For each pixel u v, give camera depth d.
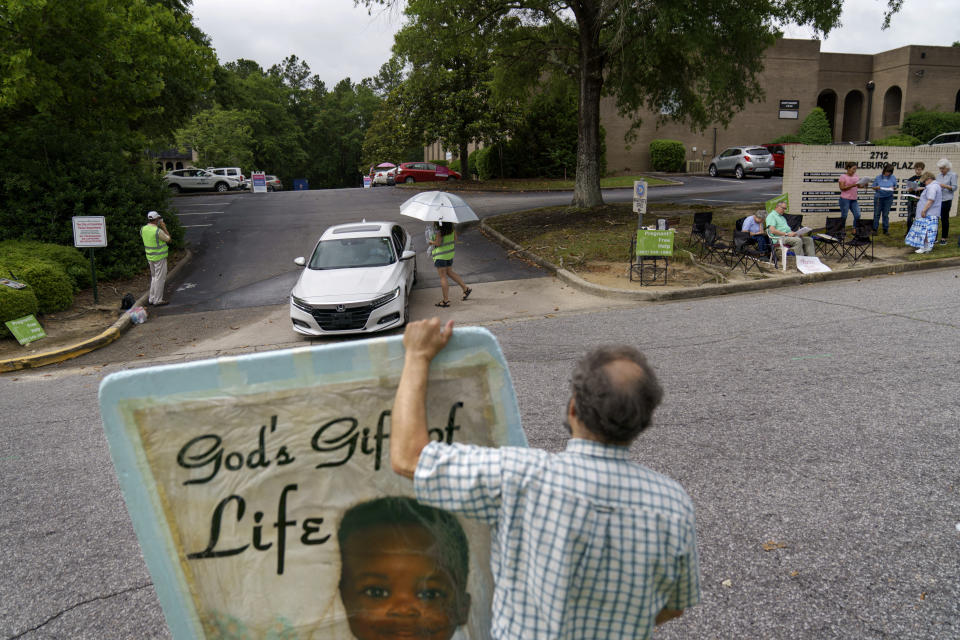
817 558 3.65
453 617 1.91
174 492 1.76
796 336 8.08
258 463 1.80
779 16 14.79
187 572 1.79
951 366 6.63
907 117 36.09
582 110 19.75
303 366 1.78
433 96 31.73
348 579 1.88
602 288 11.55
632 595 1.51
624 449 1.58
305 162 77.00
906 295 9.97
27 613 3.52
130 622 3.41
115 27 14.45
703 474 4.65
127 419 1.71
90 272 13.77
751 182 30.05
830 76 38.88
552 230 17.33
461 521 1.89
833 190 15.65
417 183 35.16
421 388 1.74
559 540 1.49
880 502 4.19
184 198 30.77
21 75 12.40
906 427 5.27
